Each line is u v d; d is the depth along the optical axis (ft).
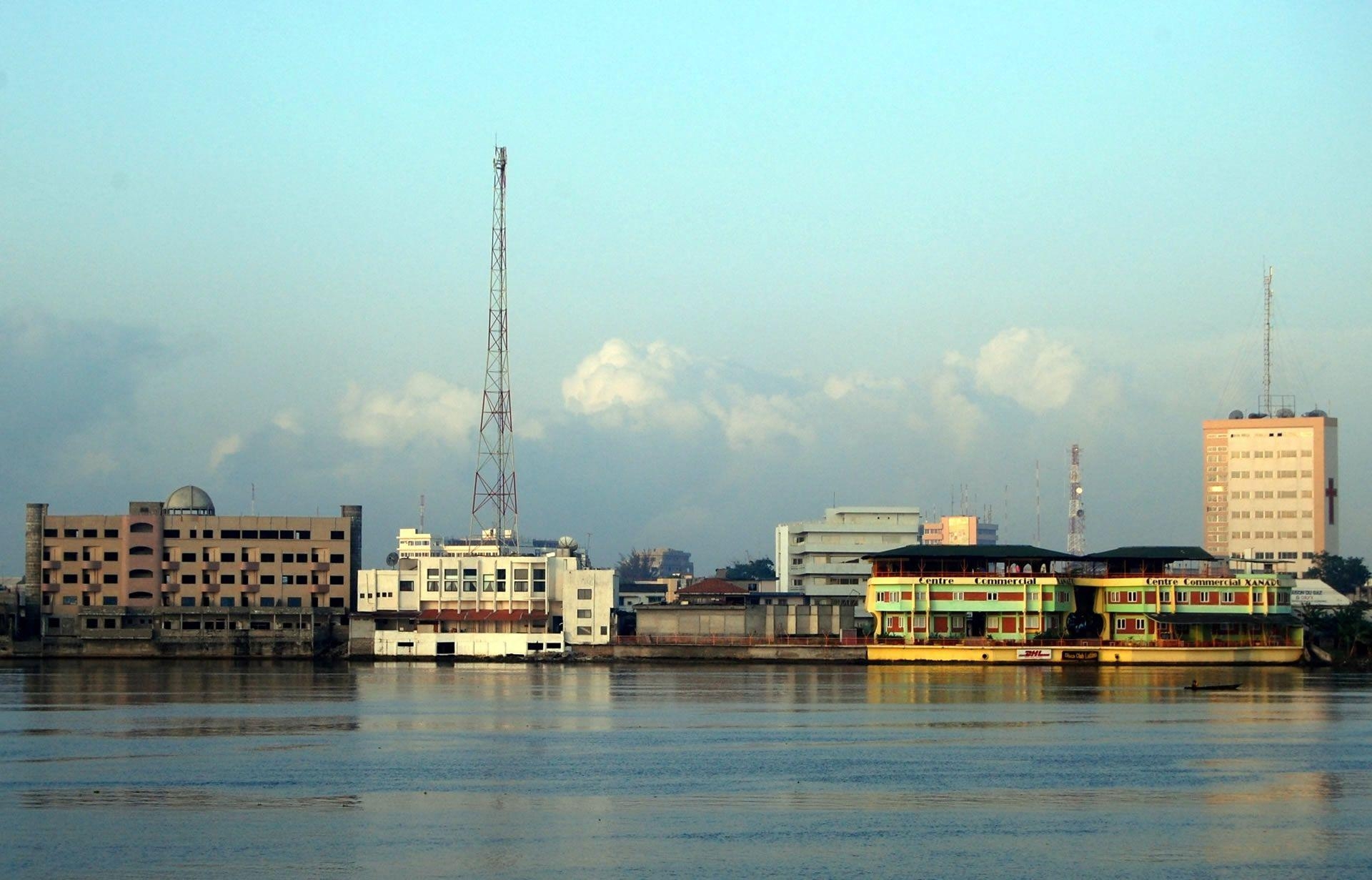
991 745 430.20
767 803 334.03
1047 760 399.85
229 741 431.02
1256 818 318.65
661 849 286.87
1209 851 288.10
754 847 289.33
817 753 410.52
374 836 295.48
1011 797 342.23
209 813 317.22
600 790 348.59
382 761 390.42
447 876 265.54
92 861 273.75
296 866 271.28
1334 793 348.79
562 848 287.28
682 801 334.85
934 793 347.56
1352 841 297.12
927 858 281.74
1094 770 382.42
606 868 272.31
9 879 262.06
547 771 375.66
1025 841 295.69
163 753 404.77
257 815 315.37
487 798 337.72
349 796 338.75
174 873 266.16
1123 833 303.68
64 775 365.40
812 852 285.43
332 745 422.82
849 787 354.74
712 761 394.52
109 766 380.78
